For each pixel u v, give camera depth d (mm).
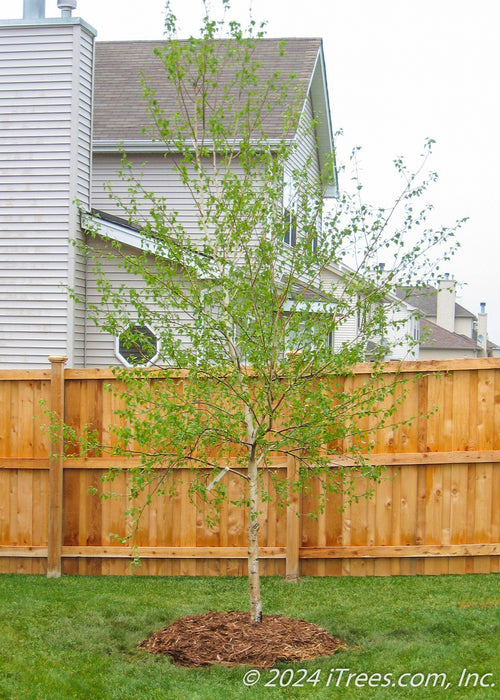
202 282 6887
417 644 6215
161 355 6781
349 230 6609
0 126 12836
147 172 16250
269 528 8586
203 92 6973
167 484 8648
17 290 12820
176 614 7098
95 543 8758
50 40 12727
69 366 12695
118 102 17422
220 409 6578
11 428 8836
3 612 7184
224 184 6754
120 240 12914
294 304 6820
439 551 8398
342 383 8336
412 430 8430
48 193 12734
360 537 8500
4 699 5289
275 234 6691
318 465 6984
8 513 8852
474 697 5273
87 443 7195
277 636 6414
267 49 18484
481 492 8406
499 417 8383
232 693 5465
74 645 6371
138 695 5426
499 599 7406
